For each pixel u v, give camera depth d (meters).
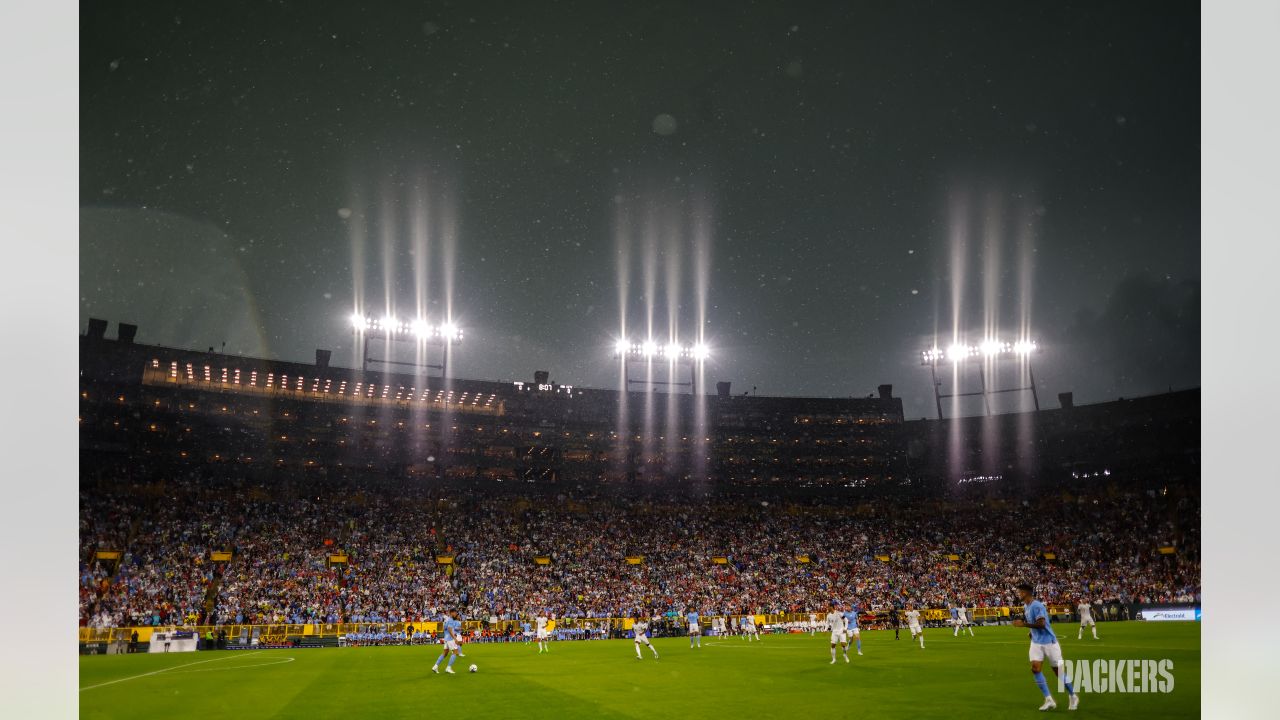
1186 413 88.75
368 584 58.47
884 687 19.89
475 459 88.12
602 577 67.69
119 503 62.97
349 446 82.44
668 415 97.19
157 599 50.22
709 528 82.25
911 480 100.19
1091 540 78.56
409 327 85.38
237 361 79.31
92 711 18.05
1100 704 15.88
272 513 67.56
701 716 15.82
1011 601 67.56
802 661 29.30
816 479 98.75
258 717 16.77
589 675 25.12
